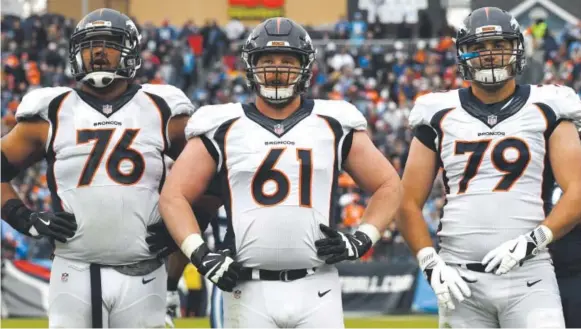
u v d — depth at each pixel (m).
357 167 14.38
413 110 15.34
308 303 13.91
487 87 14.95
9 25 59.22
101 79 15.02
